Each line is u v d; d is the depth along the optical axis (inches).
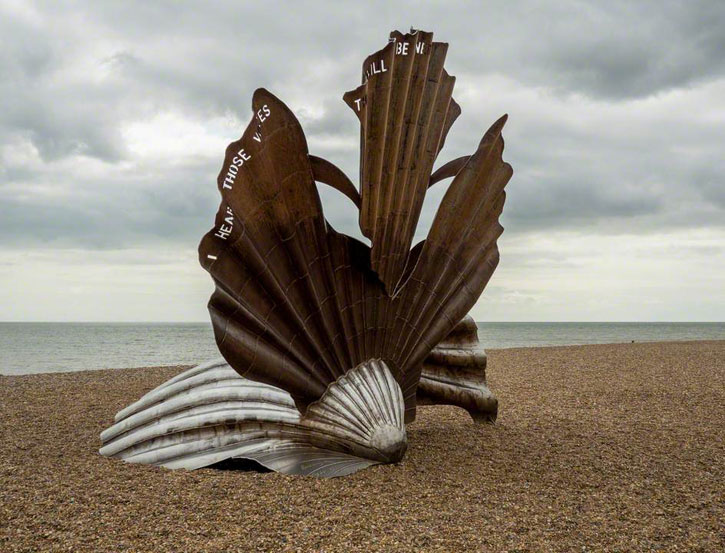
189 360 1246.3
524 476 279.4
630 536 211.5
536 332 3715.6
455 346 388.8
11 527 209.8
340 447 289.9
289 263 277.6
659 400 504.7
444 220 313.7
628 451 327.6
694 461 308.7
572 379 649.0
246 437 297.0
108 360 1247.5
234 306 264.2
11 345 1982.0
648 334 3186.5
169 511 226.2
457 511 231.6
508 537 208.2
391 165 287.3
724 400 501.4
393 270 297.3
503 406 473.4
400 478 270.7
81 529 208.7
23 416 430.0
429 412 454.0
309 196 276.4
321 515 224.4
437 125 301.0
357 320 297.1
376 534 208.1
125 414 340.8
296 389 286.4
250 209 260.8
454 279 323.9
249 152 257.1
